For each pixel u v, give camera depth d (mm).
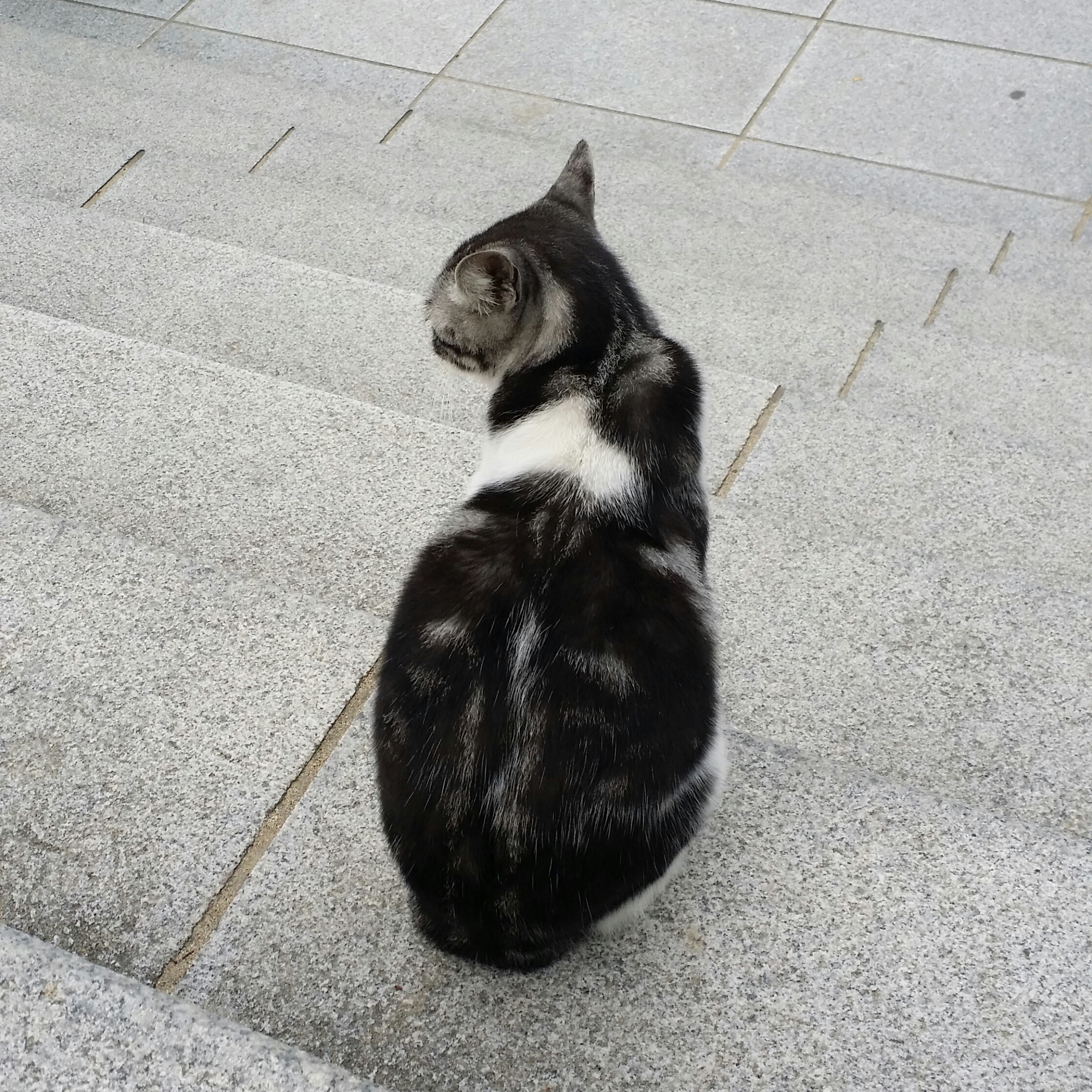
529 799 647
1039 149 2137
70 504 1033
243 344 1350
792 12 2439
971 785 892
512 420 766
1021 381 1499
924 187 2078
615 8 2473
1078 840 769
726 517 1097
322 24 2436
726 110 2234
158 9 2465
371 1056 682
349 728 825
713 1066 671
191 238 1480
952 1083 653
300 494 1048
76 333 1172
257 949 723
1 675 838
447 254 1714
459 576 683
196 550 1003
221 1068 553
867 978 703
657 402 740
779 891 750
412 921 737
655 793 668
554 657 651
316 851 767
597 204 1962
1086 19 2377
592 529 688
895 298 1777
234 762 805
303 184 1951
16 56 2211
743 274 1812
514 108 2240
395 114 2182
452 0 2510
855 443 1297
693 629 691
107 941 720
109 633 867
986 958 708
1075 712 933
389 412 1118
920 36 2365
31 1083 549
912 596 1020
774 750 833
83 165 1845
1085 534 1201
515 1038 688
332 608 893
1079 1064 658
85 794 781
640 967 717
